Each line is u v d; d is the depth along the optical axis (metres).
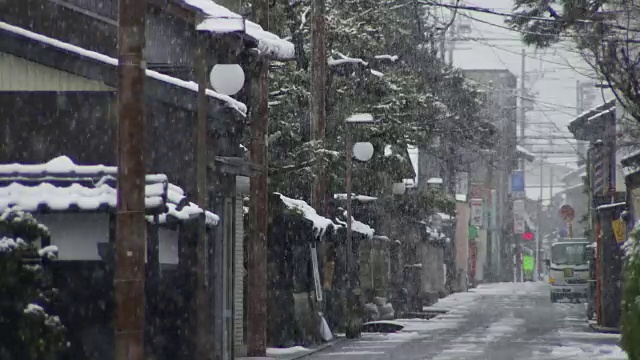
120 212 28.09
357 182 83.06
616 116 80.38
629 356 43.91
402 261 112.12
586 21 65.69
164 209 35.28
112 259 38.16
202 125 41.72
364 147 72.75
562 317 99.38
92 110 40.88
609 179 89.25
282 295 63.41
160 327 42.31
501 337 72.06
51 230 42.56
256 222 58.06
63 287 38.53
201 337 41.62
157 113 44.50
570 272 127.75
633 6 61.31
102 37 43.66
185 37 49.16
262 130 57.97
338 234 75.06
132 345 27.78
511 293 168.62
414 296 113.81
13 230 31.59
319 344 66.19
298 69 74.19
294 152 71.19
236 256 58.34
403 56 96.69
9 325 31.11
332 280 78.44
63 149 40.88
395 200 100.69
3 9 41.50
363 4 82.44
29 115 40.97
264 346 57.94
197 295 42.16
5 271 30.69
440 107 90.50
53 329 31.50
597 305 84.81
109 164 40.81
